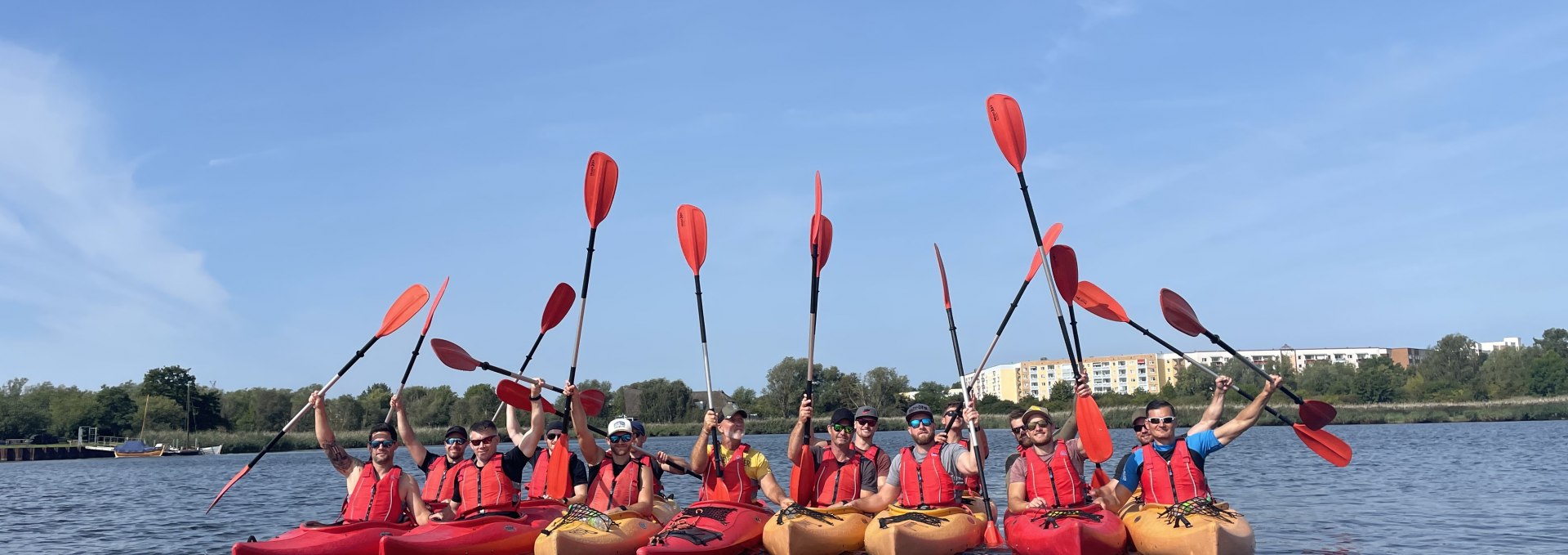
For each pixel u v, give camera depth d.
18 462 52.16
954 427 11.26
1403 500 16.19
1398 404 78.06
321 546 8.95
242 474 10.93
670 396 77.50
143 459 53.53
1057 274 10.26
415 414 71.56
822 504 9.88
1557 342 101.12
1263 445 40.84
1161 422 9.03
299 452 64.31
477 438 10.03
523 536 9.50
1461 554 10.64
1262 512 14.88
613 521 9.39
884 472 10.10
